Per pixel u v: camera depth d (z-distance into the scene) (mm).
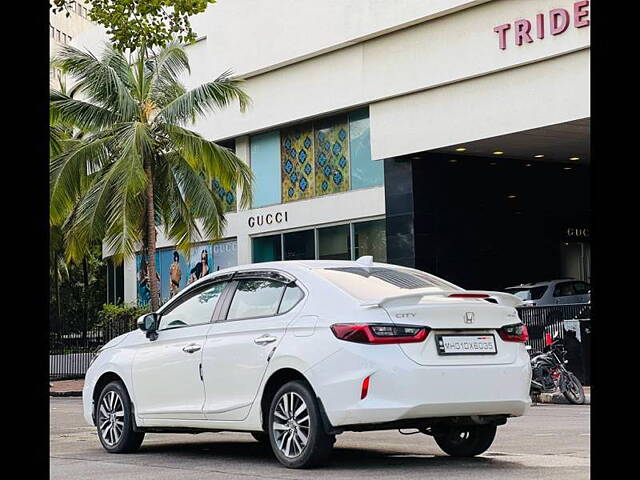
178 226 28422
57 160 26406
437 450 9617
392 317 7984
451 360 8047
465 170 28203
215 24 32938
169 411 9375
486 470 8000
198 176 27562
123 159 25656
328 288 8461
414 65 26438
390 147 27359
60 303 41625
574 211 30578
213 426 8984
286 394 8320
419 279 8992
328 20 28703
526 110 23922
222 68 32562
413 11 26031
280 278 8891
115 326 30641
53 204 26219
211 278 9547
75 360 30078
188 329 9438
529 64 23844
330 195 30078
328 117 30203
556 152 27906
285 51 30266
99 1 19453
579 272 30797
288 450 8289
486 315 8297
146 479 7941
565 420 13500
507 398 8219
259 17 31203
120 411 9984
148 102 27406
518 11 23859
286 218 31578
